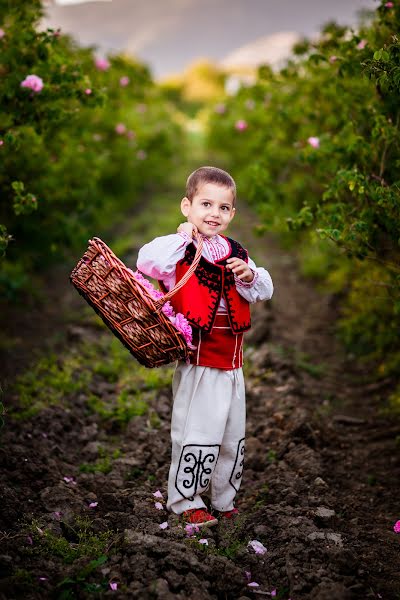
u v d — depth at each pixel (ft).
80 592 8.45
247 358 17.65
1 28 15.08
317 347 19.52
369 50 13.19
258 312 21.20
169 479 10.10
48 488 10.82
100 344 18.04
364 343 19.15
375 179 13.61
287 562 9.21
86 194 22.33
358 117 15.12
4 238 11.09
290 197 21.81
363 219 12.47
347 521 10.94
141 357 9.04
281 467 12.32
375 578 9.32
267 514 10.57
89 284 8.89
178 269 9.52
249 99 28.55
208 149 55.93
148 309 8.63
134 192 40.34
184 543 9.46
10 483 10.94
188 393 9.87
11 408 13.85
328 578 8.89
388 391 16.52
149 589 8.29
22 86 13.41
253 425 14.20
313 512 10.64
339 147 14.69
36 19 15.62
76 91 14.61
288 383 16.22
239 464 10.39
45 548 9.27
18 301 21.59
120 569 8.81
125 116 32.68
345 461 13.17
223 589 8.75
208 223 9.68
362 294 17.90
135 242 28.22
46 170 18.53
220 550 9.60
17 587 8.34
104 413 14.19
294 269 26.58
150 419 13.96
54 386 15.25
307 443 13.37
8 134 13.57
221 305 9.73
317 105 18.65
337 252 18.61
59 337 19.06
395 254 14.48
